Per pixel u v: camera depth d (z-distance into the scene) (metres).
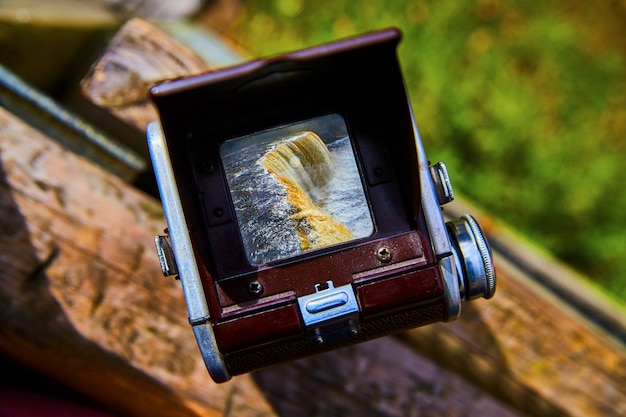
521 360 0.45
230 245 0.34
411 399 0.44
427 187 0.34
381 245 0.34
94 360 0.42
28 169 0.43
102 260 0.42
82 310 0.42
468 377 0.45
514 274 0.49
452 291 0.34
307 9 0.68
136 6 0.56
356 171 0.34
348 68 0.33
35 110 0.46
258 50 0.68
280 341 0.33
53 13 0.49
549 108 0.68
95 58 0.51
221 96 0.33
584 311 0.51
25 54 0.49
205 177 0.34
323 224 0.34
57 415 0.39
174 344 0.42
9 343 0.41
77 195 0.43
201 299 0.33
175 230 0.34
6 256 0.42
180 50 0.46
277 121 0.35
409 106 0.32
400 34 0.31
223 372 0.34
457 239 0.35
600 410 0.44
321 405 0.43
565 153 0.66
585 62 0.69
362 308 0.33
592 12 0.71
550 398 0.44
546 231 0.64
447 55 0.67
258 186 0.34
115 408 0.44
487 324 0.45
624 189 0.65
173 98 0.31
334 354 0.43
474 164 0.65
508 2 0.69
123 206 0.43
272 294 0.33
